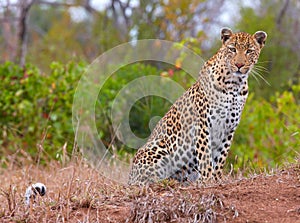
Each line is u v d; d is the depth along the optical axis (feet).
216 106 49.44
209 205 38.50
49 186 51.98
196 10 119.34
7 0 121.39
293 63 99.30
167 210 38.29
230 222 37.91
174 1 108.78
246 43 49.80
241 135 73.46
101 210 41.24
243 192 41.75
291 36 106.73
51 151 70.79
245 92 50.44
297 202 40.29
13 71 79.10
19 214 41.16
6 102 75.46
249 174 48.57
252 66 50.37
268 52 100.53
